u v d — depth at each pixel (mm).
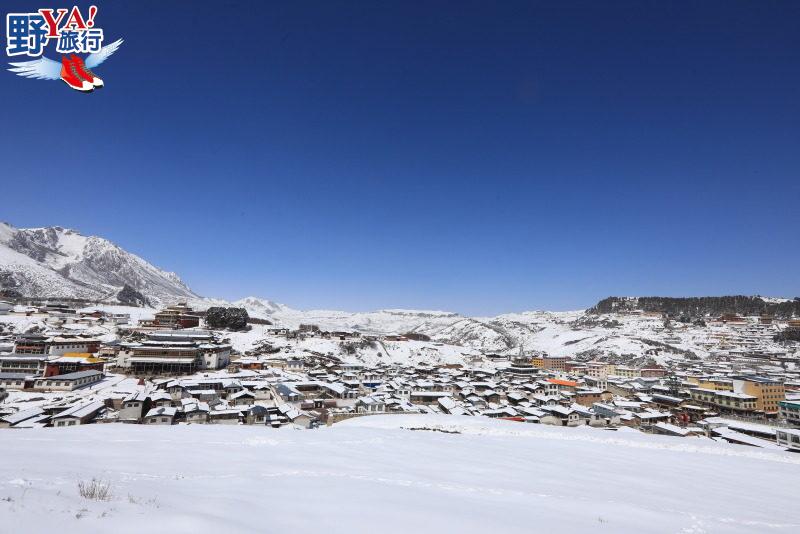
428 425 44156
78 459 18531
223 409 68750
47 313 171875
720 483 24516
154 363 107312
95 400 72562
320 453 24438
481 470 22156
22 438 26562
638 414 82500
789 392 119688
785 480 26969
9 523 7117
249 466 18812
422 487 16453
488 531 11188
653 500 18359
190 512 9539
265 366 127375
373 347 192625
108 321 179750
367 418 48844
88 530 7418
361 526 10484
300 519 10500
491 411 82250
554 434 41188
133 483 13023
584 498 17172
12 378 82562
